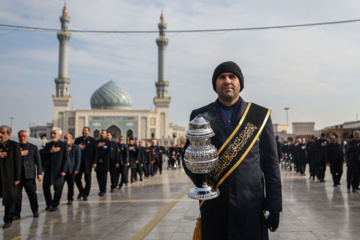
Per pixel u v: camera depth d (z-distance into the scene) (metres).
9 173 5.08
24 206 7.22
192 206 6.44
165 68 60.03
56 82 56.47
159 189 9.80
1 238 4.37
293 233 4.21
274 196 2.00
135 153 12.66
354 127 39.41
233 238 1.88
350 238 3.97
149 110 55.38
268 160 2.07
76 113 54.31
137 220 5.26
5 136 5.23
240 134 2.03
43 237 4.37
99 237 4.27
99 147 8.92
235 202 1.91
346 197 7.45
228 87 2.14
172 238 4.07
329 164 9.85
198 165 1.77
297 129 62.19
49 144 6.71
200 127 1.80
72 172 7.20
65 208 6.74
